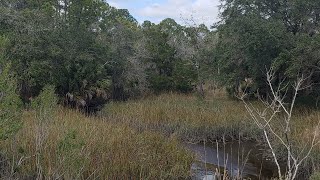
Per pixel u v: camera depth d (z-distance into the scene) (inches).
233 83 894.4
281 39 737.6
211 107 796.0
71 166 322.3
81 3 964.0
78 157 332.5
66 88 924.6
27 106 601.0
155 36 1227.2
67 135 329.1
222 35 916.0
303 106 749.9
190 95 1099.9
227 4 873.5
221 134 629.0
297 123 598.2
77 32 946.7
